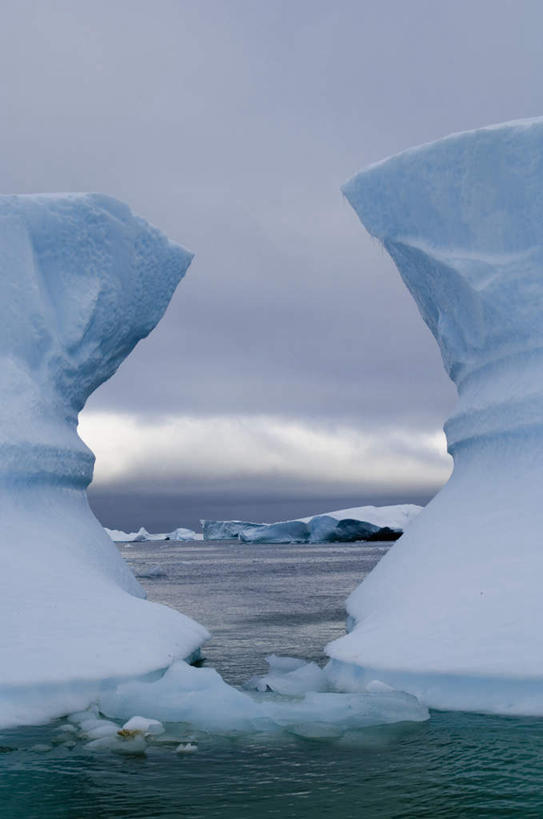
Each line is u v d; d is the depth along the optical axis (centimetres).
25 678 579
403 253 1046
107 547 1024
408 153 978
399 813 387
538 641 581
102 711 582
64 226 1009
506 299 886
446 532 818
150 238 1117
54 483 974
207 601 1717
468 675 571
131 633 697
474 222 927
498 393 879
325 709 562
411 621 670
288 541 8812
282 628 1182
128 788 430
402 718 546
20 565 760
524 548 702
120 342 1160
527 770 445
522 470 809
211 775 450
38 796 420
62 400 1043
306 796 413
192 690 600
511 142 879
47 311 1002
